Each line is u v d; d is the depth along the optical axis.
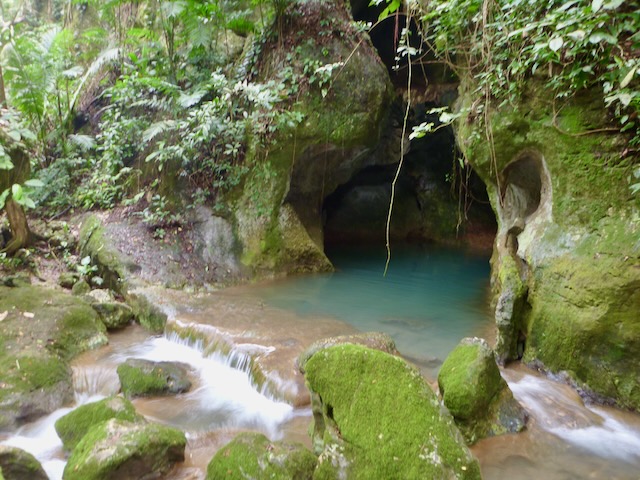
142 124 8.48
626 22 3.44
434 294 7.38
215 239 7.68
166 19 8.88
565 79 4.27
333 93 7.87
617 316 3.82
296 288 7.39
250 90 7.17
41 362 4.46
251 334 5.28
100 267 6.87
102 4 9.43
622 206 4.05
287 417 4.00
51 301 5.53
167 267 6.99
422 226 12.05
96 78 10.34
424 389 2.88
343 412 2.89
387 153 10.30
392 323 5.99
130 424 3.39
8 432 3.81
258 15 8.77
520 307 4.72
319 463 2.80
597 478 3.16
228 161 7.95
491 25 4.69
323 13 7.94
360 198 12.23
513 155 5.06
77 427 3.61
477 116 5.36
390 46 10.45
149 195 8.02
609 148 4.16
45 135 9.15
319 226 9.26
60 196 8.46
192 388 4.57
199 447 3.63
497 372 3.75
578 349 4.09
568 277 4.24
